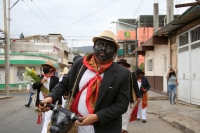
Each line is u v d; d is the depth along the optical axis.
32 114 9.82
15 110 10.98
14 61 29.75
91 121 2.25
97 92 2.42
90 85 2.43
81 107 2.48
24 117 9.12
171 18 14.56
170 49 13.84
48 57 35.09
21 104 13.35
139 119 8.36
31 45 40.19
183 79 11.88
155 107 10.68
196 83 10.30
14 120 8.52
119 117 2.55
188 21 10.74
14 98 17.59
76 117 2.21
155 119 8.50
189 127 6.39
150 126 7.37
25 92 24.47
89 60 2.60
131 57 39.31
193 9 8.41
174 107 10.35
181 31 12.02
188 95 11.23
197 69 10.21
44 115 5.12
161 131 6.72
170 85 11.62
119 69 2.50
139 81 8.00
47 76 5.42
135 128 7.10
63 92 2.63
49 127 2.39
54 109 2.29
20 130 7.00
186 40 11.63
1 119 8.72
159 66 16.84
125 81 2.47
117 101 2.42
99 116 2.28
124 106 2.41
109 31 2.52
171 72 11.70
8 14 19.25
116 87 2.41
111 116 2.34
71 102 2.53
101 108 2.40
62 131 2.23
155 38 14.42
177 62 12.80
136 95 6.34
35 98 5.43
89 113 2.40
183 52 11.91
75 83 2.53
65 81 2.65
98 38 2.49
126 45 41.22
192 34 10.83
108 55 2.46
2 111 10.70
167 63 14.62
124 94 2.44
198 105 10.12
